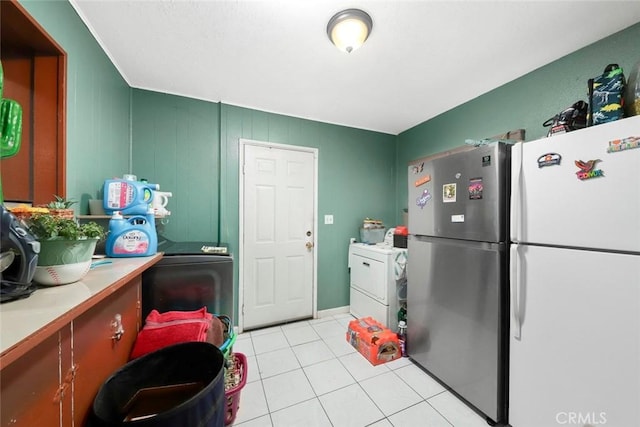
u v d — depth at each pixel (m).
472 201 1.48
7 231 0.55
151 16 1.32
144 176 2.12
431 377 1.78
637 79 1.10
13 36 0.97
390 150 3.23
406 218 3.07
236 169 2.44
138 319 1.23
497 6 1.25
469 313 1.49
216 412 0.86
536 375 1.20
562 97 1.66
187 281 1.47
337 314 2.94
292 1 1.23
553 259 1.14
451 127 2.50
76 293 0.64
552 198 1.14
